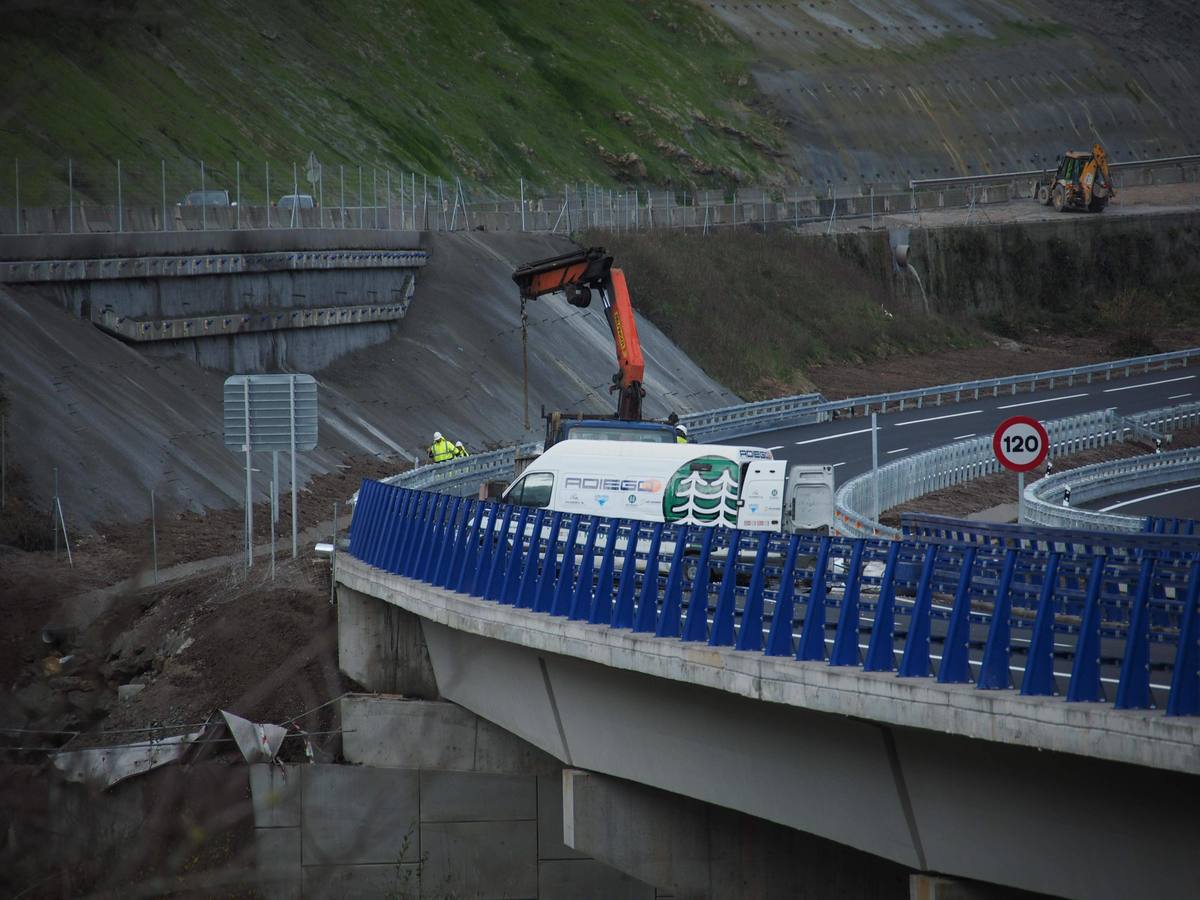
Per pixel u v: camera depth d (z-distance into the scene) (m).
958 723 26.81
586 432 66.81
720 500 53.31
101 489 75.00
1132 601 26.39
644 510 54.28
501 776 51.41
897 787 30.59
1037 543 39.66
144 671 57.28
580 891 50.97
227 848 42.94
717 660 33.78
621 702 40.69
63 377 83.12
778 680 31.64
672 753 39.06
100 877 19.27
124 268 96.62
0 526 65.25
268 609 57.50
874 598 45.06
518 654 45.84
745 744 35.59
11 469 71.88
